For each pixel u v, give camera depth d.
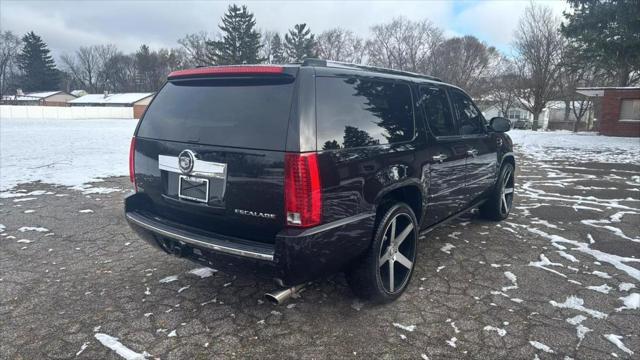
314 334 2.80
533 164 11.43
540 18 36.56
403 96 3.44
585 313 3.07
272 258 2.43
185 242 2.78
